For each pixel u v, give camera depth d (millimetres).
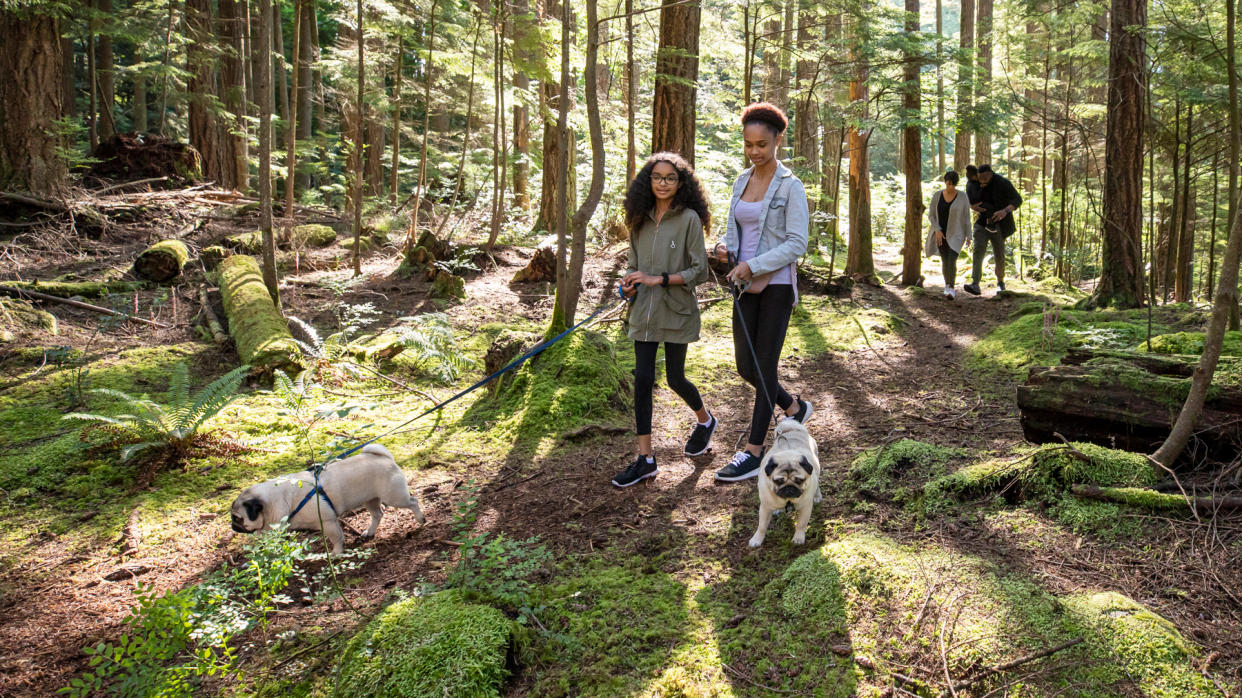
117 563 3738
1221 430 3406
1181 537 3020
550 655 2867
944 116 11953
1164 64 8570
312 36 16219
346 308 7660
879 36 9641
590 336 5945
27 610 3373
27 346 6441
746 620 2939
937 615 2709
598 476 4484
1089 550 3064
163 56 14227
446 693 2615
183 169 12781
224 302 7344
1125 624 2520
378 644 2826
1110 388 3723
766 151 3990
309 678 2846
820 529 3525
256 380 5941
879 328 7898
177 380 5105
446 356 6207
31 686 2893
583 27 10766
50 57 10469
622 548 3625
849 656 2656
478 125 15578
